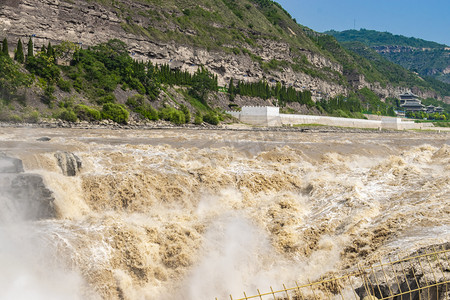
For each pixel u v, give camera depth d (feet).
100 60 380.78
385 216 97.35
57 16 409.90
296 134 351.46
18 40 344.28
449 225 87.15
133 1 520.42
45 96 294.25
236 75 593.83
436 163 146.41
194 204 122.83
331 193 118.01
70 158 124.98
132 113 338.13
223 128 381.19
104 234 86.17
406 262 69.36
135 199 116.37
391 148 245.65
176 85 471.21
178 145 208.03
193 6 650.02
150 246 87.76
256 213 108.88
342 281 74.38
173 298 81.97
